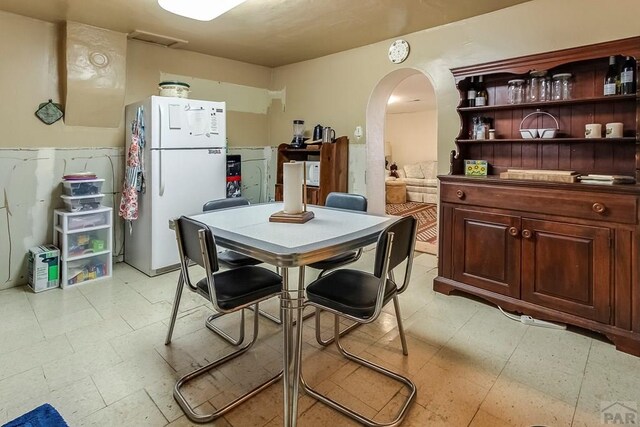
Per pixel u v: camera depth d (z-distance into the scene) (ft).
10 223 10.25
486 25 9.95
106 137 11.82
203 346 7.28
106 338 7.53
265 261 4.98
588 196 7.28
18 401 5.61
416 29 11.12
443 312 8.73
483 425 5.15
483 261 8.97
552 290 7.91
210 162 12.11
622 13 7.99
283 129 15.89
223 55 13.97
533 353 6.95
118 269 11.89
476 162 9.91
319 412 5.47
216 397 5.78
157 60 12.67
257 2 9.04
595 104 8.38
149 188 11.04
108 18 10.11
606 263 7.16
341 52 13.46
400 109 29.37
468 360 6.74
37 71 10.32
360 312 5.39
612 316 7.16
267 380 6.21
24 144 10.32
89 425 5.14
